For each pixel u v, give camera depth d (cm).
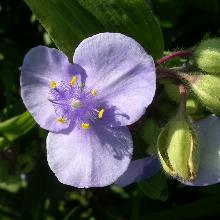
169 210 11
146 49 9
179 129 7
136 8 9
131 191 12
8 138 9
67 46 8
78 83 8
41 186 11
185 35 12
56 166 8
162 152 8
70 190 12
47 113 8
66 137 8
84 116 8
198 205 11
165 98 8
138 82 7
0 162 11
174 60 9
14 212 12
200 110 8
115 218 12
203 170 8
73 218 12
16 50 12
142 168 9
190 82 8
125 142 8
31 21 12
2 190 12
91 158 8
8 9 12
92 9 8
